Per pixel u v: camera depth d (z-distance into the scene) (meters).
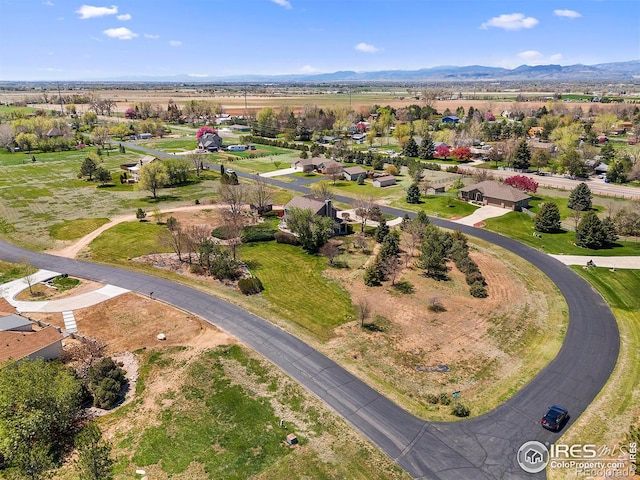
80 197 96.25
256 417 34.16
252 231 74.94
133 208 88.62
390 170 117.38
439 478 29.02
